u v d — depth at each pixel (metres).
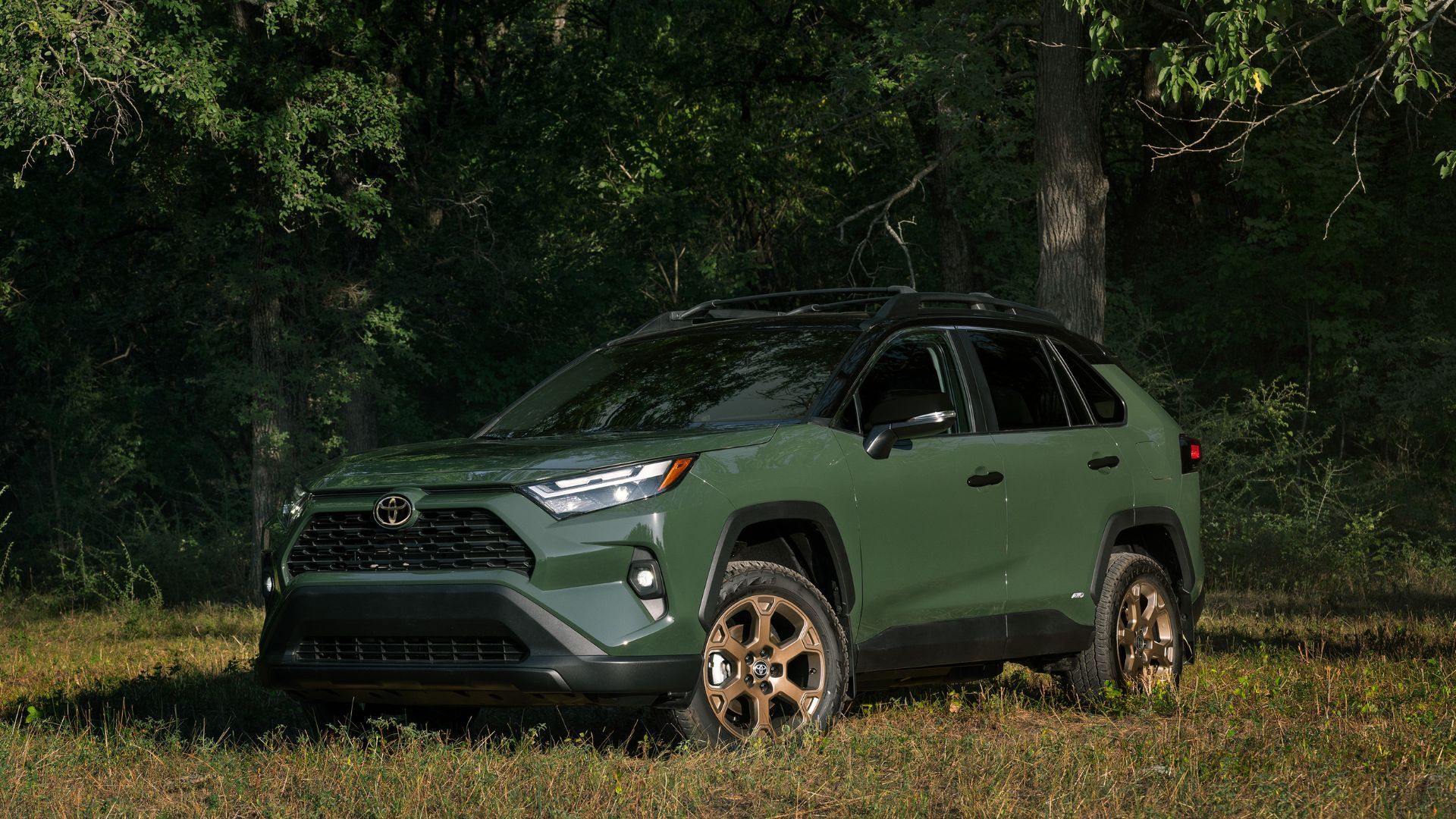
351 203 19.16
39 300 25.00
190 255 21.92
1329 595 15.02
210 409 29.06
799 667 5.96
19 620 16.95
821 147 27.47
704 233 32.31
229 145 18.16
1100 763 5.45
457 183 24.12
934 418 6.18
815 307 7.34
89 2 15.28
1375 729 6.08
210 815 4.95
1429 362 24.08
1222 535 19.12
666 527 5.44
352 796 5.07
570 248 29.56
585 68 26.16
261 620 14.27
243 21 18.84
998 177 17.56
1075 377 7.40
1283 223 23.22
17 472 31.25
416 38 23.25
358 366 21.73
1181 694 7.20
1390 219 23.72
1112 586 7.17
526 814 4.77
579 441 5.88
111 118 17.09
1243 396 25.53
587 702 5.36
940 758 5.63
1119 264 31.19
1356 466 23.91
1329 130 23.52
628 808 4.85
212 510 26.05
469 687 5.36
